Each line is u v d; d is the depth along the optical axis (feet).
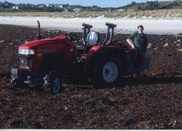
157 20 206.18
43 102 41.91
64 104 41.06
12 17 292.61
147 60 55.06
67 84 52.47
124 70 53.11
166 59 69.72
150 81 53.78
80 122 35.32
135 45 54.08
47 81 47.09
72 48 50.44
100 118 36.35
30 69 48.29
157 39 95.04
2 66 62.44
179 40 91.45
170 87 49.03
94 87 50.78
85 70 50.83
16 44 88.69
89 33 52.26
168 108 38.99
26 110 38.96
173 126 33.88
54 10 427.74
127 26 150.71
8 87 49.26
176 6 358.84
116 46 52.70
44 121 35.60
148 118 36.09
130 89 48.08
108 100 42.29
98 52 51.19
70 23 179.11
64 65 49.78
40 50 48.60
